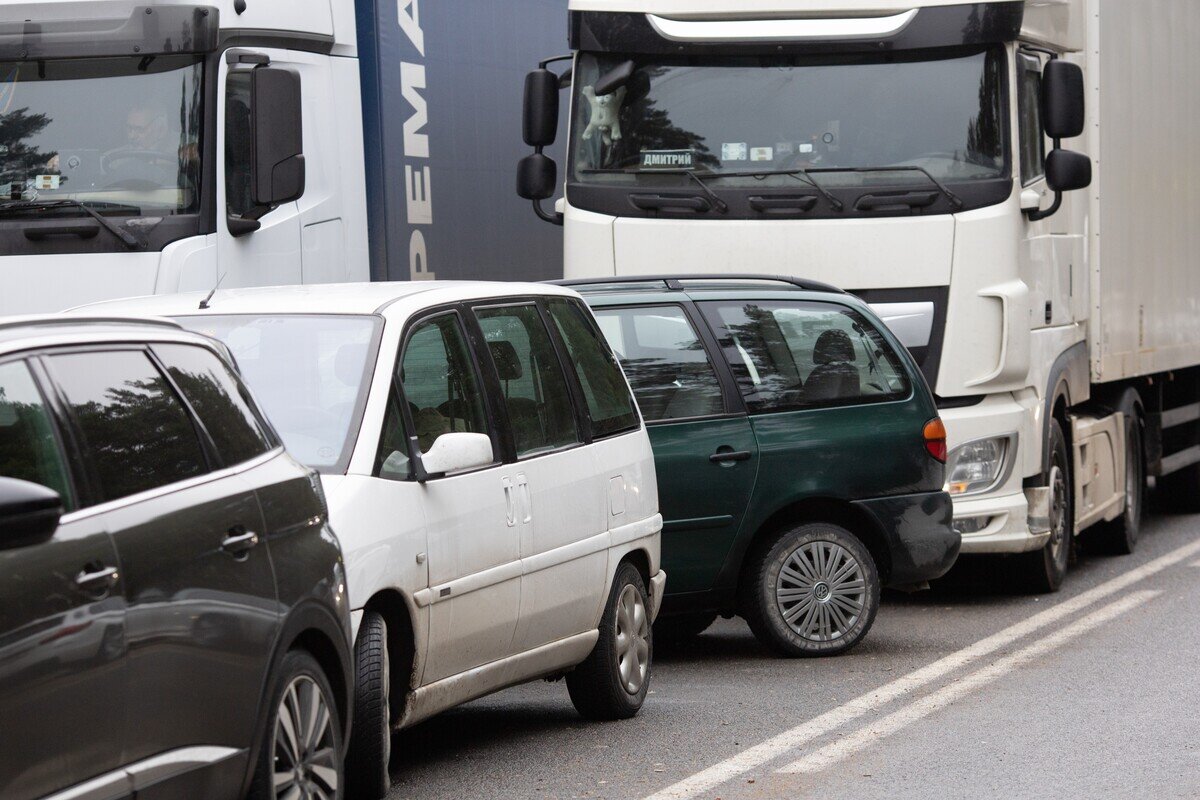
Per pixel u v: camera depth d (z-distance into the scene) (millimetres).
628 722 24719
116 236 30797
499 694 27844
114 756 13281
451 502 20328
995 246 34250
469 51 39156
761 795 20188
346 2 34812
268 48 32719
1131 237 43156
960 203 34250
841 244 34344
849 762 21828
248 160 31719
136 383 14891
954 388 34344
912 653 30062
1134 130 43500
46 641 12586
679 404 28688
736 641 32375
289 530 16172
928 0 34469
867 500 29594
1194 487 52188
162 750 13844
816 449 29219
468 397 21531
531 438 22500
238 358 20609
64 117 31578
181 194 31156
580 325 25016
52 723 12609
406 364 20688
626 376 27984
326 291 22422
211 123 31328
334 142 34156
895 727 23891
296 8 33281
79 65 31641
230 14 31844
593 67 35438
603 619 24156
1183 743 22641
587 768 21797
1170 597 36125
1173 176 47156
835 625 29594
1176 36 47531
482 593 20766
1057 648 30234
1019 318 34344
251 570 15266
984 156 34438
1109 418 42062
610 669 24219
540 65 36250
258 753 15133
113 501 13836
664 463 28250
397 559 19141
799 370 29641
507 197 40844
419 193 36625
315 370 20344
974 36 34312
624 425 25141
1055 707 25109
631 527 24594
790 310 30000
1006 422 34812
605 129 35250
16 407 13359
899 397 30234
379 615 19031
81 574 13086
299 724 16000
